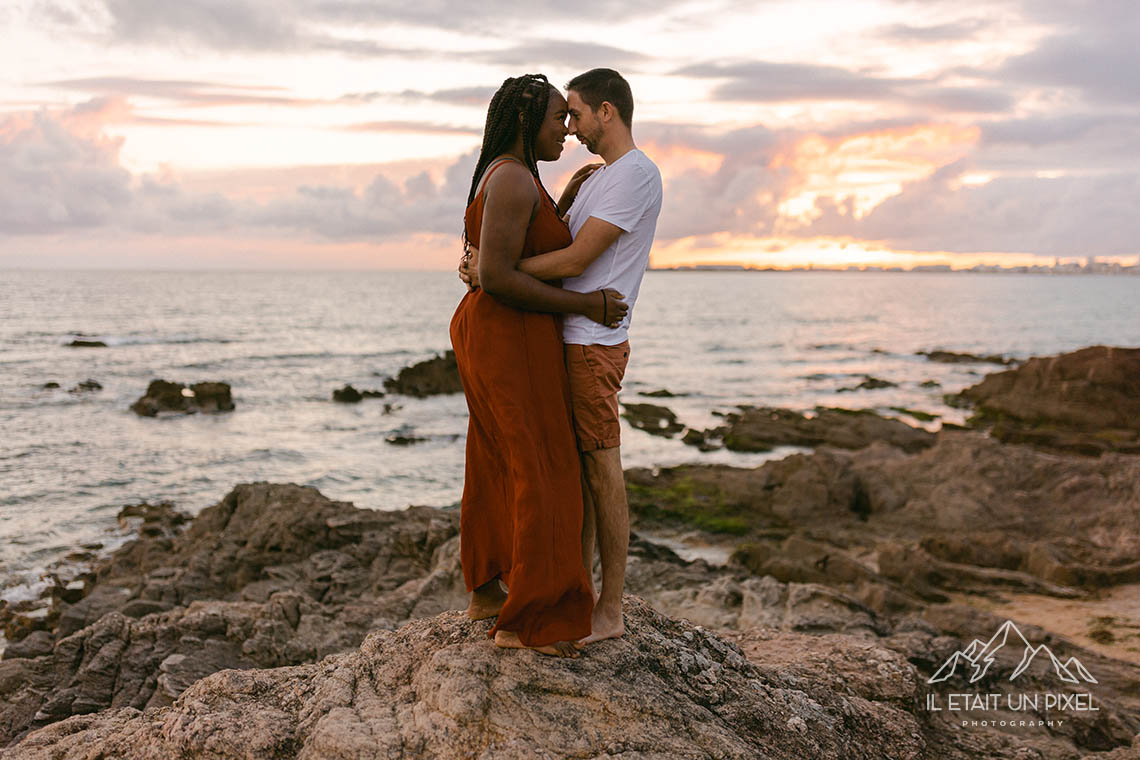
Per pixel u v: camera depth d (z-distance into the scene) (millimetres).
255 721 3492
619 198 3461
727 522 22297
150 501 26219
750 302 192875
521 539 3447
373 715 3389
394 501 27625
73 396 46219
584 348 3609
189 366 60969
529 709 3330
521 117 3438
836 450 32625
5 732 7629
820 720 4027
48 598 17156
